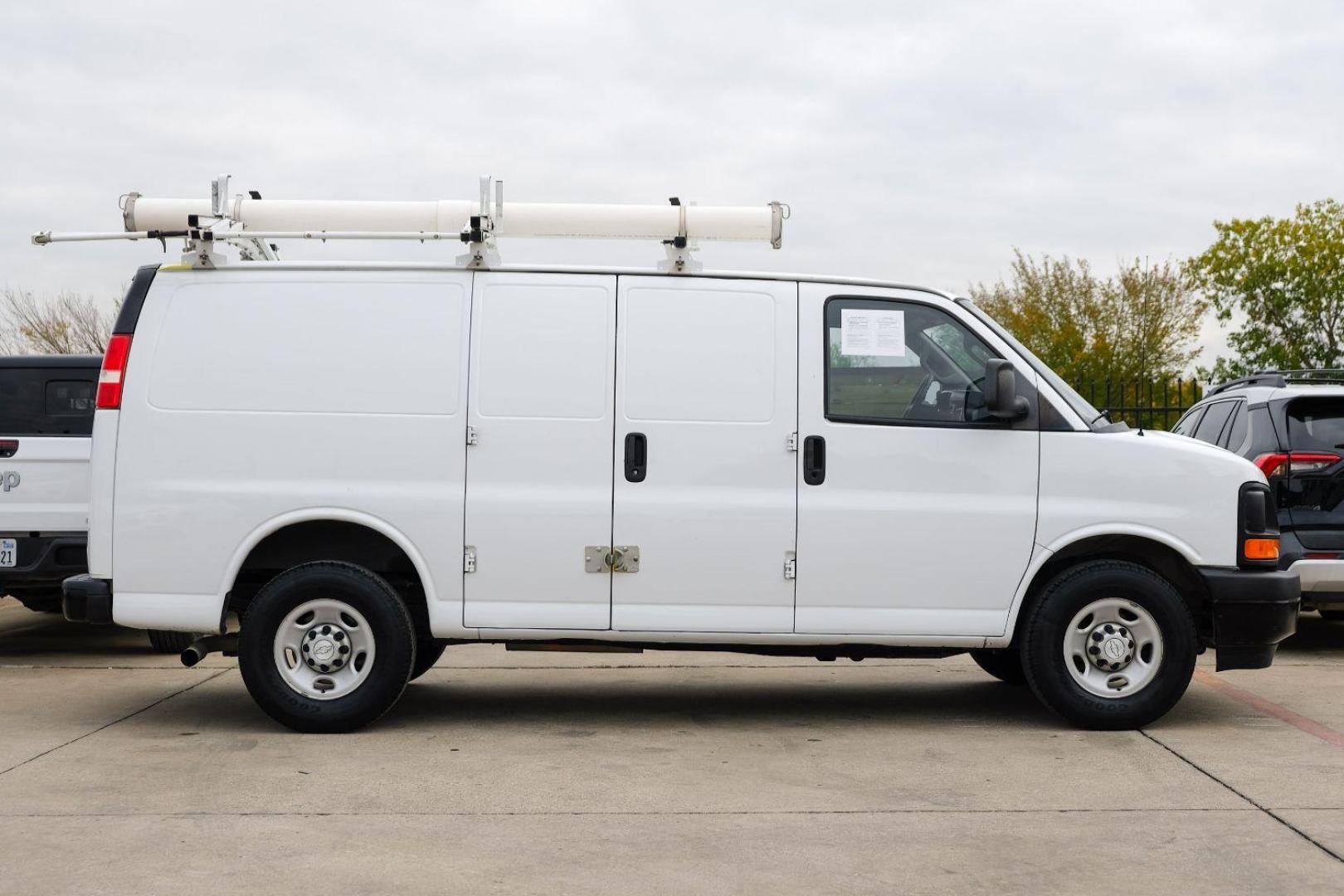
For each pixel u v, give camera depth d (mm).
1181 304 42031
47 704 7574
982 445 6754
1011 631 6770
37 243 6859
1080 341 41594
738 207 6820
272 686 6633
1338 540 8883
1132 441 6789
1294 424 9078
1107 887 4301
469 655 9625
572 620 6691
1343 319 38188
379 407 6691
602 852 4668
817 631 6703
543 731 6836
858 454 6719
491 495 6668
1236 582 6699
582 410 6695
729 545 6668
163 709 7391
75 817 5086
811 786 5648
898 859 4602
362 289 6770
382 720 7102
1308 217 38812
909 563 6707
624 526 6660
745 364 6742
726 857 4617
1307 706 7492
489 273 6785
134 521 6676
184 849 4688
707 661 9352
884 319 6836
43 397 9102
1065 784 5672
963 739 6633
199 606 6672
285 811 5203
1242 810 5238
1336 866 4516
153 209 6848
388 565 6867
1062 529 6727
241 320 6750
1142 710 6730
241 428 6684
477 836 4859
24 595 9461
